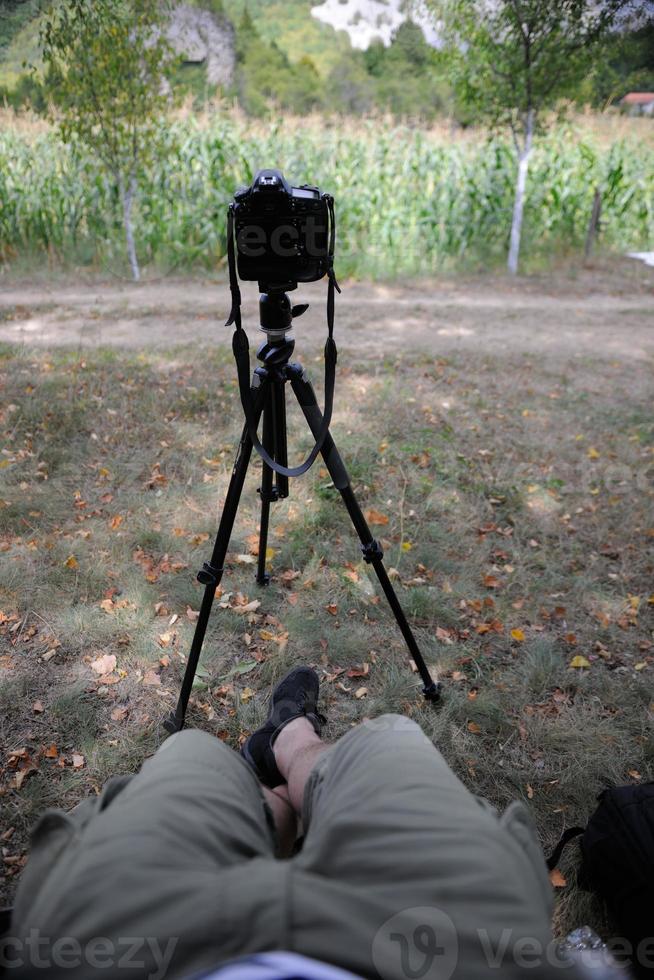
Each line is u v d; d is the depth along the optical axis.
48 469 3.76
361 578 3.04
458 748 2.24
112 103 8.09
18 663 2.50
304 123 11.09
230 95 13.47
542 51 8.45
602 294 8.65
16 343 5.76
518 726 2.35
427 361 5.73
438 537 3.37
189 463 3.88
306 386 1.93
